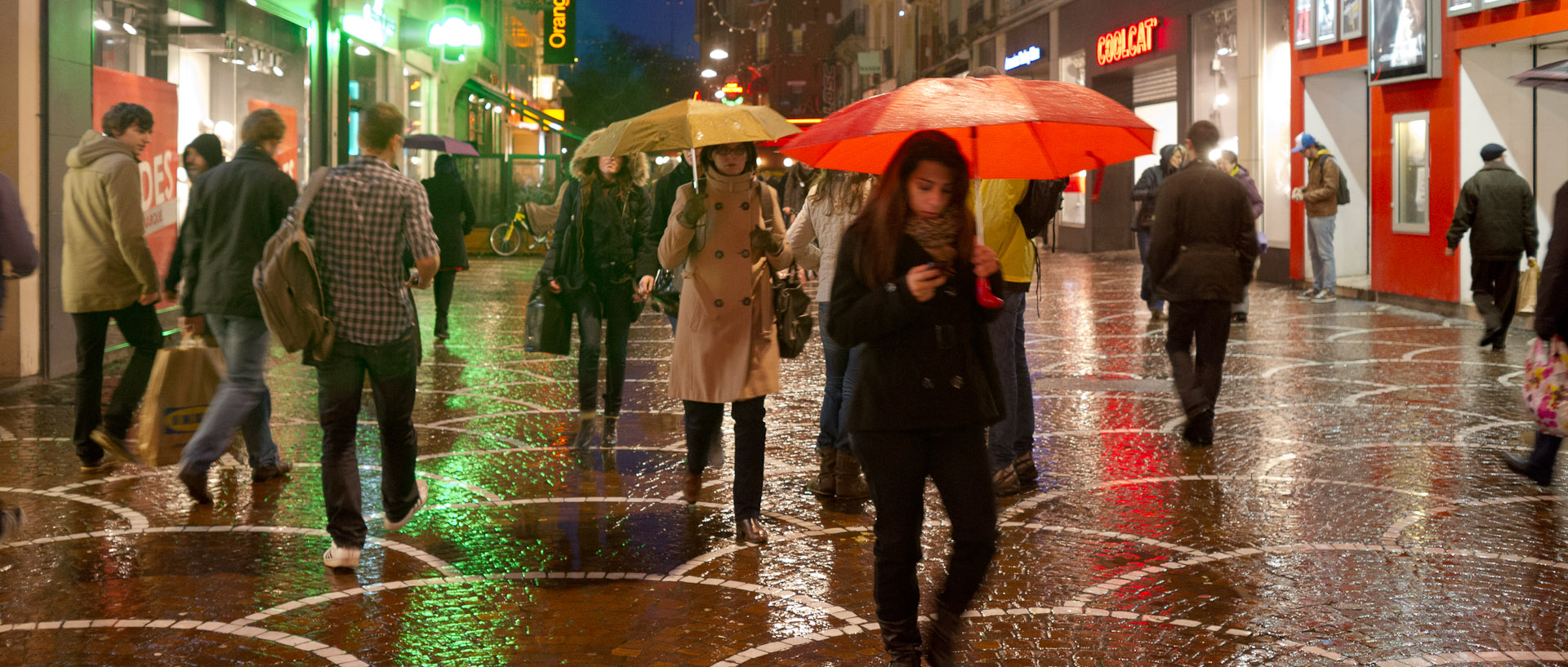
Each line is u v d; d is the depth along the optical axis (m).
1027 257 6.24
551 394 9.59
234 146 14.73
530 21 45.78
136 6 11.87
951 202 3.69
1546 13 13.34
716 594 4.75
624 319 7.74
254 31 15.27
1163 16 25.05
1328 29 17.59
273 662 4.04
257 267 4.86
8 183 4.87
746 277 5.52
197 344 6.16
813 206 6.14
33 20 9.90
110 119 6.54
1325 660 4.01
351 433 5.06
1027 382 6.50
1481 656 4.03
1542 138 14.23
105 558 5.18
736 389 5.42
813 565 5.14
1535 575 4.88
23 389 9.52
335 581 4.90
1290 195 19.39
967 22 39.66
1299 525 5.66
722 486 6.59
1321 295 17.02
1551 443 6.04
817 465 7.10
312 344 4.86
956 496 3.71
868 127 3.66
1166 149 14.41
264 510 5.97
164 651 4.13
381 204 4.94
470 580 4.93
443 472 6.91
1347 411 8.52
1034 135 4.12
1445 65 15.05
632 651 4.15
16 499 6.16
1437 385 9.62
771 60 84.19
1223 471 6.78
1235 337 12.84
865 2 58.84
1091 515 5.88
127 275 6.66
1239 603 4.59
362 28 20.83
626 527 5.75
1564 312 5.73
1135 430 8.00
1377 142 16.67
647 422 8.50
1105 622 4.40
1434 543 5.34
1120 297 17.80
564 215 7.60
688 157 6.21
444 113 30.55
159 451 5.99
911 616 3.76
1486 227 12.02
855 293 3.66
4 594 4.70
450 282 13.12
